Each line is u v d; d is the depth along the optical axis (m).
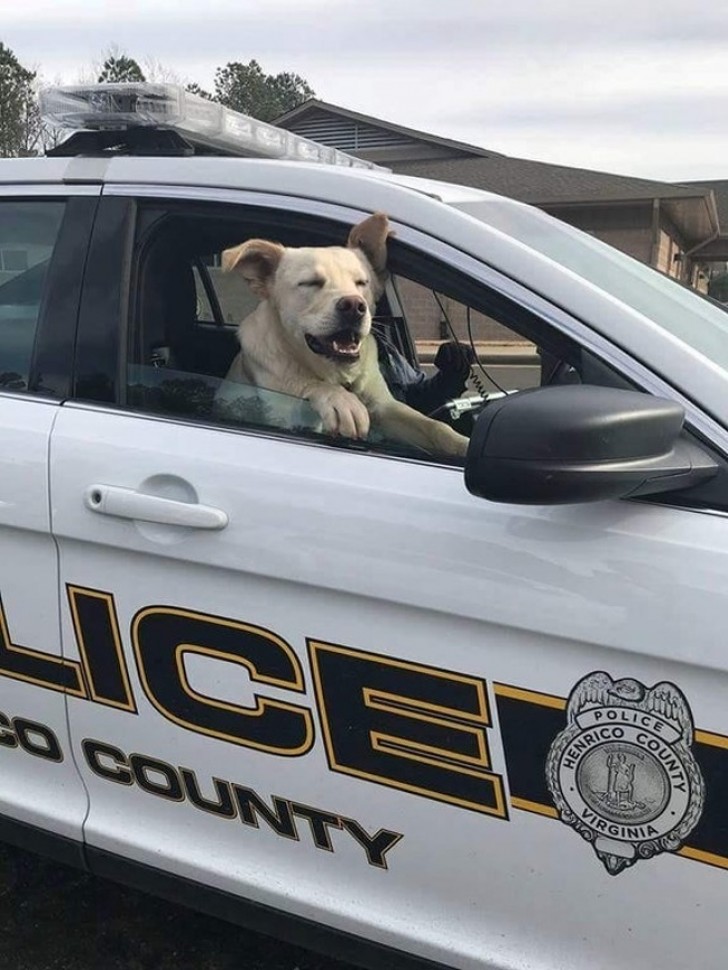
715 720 1.33
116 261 1.86
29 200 1.97
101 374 1.83
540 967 1.50
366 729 1.58
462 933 1.57
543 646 1.44
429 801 1.55
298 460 1.65
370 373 1.81
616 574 1.39
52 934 2.22
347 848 1.64
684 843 1.37
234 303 1.96
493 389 1.76
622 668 1.39
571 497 1.28
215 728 1.70
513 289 1.59
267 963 2.13
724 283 35.47
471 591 1.46
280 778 1.67
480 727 1.49
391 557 1.52
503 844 1.50
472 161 23.53
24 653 1.87
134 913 2.29
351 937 1.65
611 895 1.44
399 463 1.60
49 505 1.77
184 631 1.70
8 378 1.92
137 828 1.83
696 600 1.34
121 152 2.02
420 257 1.69
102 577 1.76
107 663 1.78
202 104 2.12
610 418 1.27
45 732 1.89
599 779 1.42
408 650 1.53
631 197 19.72
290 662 1.62
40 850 1.94
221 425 1.76
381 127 23.95
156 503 1.67
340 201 1.77
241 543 1.62
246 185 1.83
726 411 1.41
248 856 1.74
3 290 1.97
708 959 1.39
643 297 1.75
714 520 1.38
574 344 1.53
